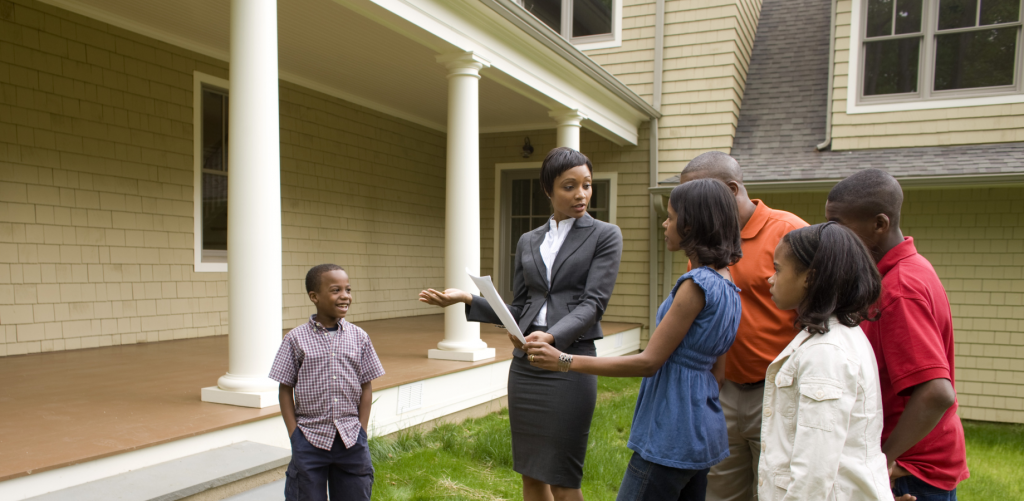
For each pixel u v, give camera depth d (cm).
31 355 478
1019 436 617
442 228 948
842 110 779
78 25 504
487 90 719
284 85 681
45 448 259
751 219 231
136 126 544
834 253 150
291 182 691
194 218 592
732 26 838
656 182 862
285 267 684
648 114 838
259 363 335
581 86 689
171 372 423
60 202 494
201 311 600
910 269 168
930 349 155
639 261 877
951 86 743
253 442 310
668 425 172
